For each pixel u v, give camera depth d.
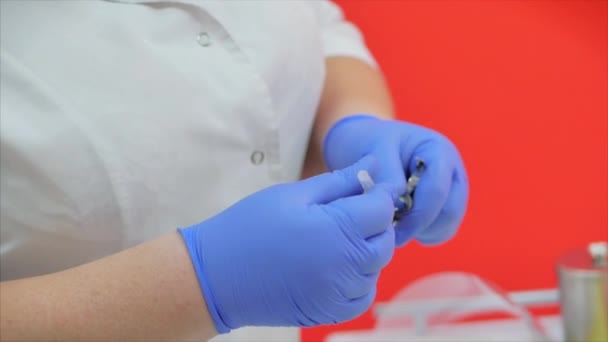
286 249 0.57
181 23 0.71
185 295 0.58
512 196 1.22
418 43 1.23
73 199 0.64
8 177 0.63
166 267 0.58
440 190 0.68
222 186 0.72
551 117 1.20
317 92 0.79
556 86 1.19
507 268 1.23
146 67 0.68
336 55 0.91
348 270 0.58
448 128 1.23
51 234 0.65
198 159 0.69
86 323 0.57
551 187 1.20
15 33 0.65
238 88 0.71
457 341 1.04
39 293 0.57
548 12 1.18
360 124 0.77
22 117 0.63
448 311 1.10
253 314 0.59
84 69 0.66
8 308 0.56
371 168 0.65
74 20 0.67
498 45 1.21
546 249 1.21
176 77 0.69
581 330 0.92
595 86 1.18
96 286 0.58
